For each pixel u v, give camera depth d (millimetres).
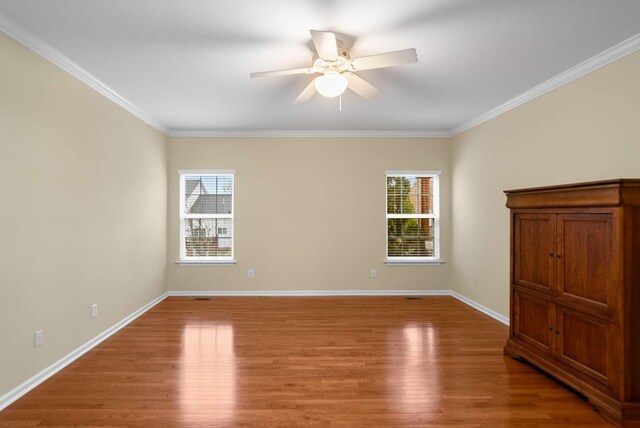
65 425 2002
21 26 2248
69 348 2836
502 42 2475
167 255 5082
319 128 5031
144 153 4301
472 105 3945
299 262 5168
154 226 4617
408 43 2488
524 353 2773
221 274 5133
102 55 2678
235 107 4004
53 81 2631
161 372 2666
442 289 5262
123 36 2389
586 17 2148
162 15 2131
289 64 2846
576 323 2297
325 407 2201
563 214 2400
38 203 2482
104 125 3365
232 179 5172
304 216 5172
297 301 4836
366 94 2914
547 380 2557
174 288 5102
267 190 5152
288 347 3170
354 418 2088
